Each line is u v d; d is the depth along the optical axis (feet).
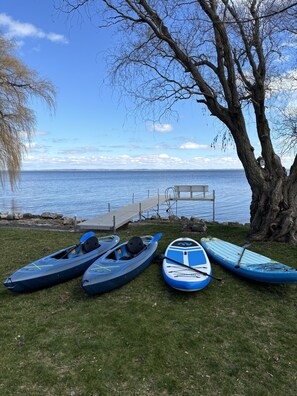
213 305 18.93
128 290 21.02
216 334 15.97
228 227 38.60
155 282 22.02
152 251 24.70
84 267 23.06
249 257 24.61
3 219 55.01
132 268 21.53
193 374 13.20
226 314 17.93
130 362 13.92
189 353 14.52
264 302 19.22
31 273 20.81
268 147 31.17
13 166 44.06
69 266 22.00
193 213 77.61
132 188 164.14
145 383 12.69
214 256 25.45
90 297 20.24
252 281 21.97
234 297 19.86
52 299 20.16
